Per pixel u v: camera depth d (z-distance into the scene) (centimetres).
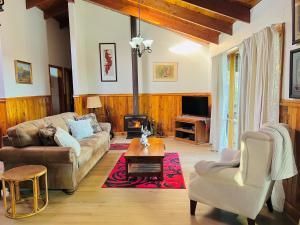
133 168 372
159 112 668
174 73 655
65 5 643
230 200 225
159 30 646
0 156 298
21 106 528
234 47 406
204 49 644
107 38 660
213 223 239
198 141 575
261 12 301
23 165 294
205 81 652
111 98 676
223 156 288
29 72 567
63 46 790
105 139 469
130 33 651
